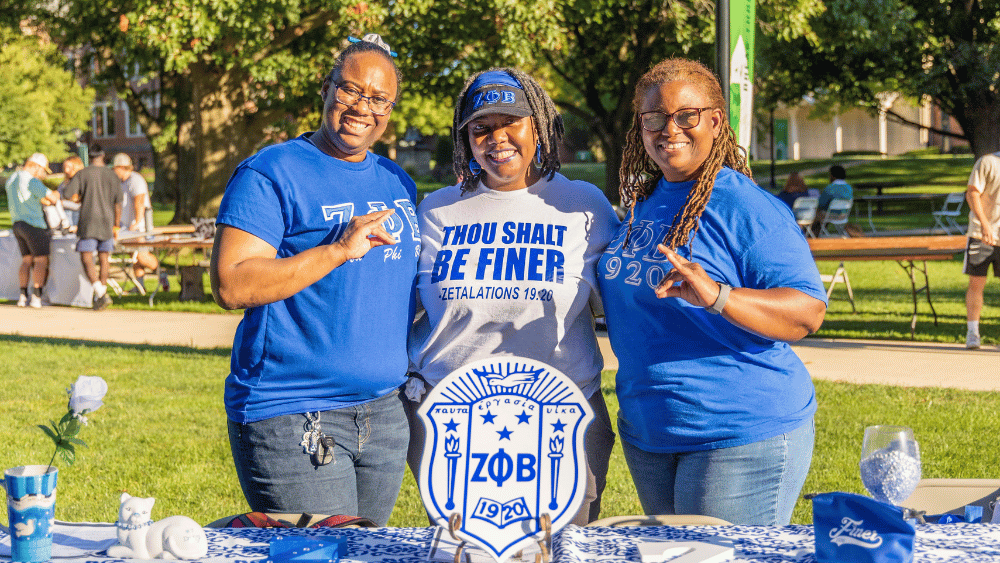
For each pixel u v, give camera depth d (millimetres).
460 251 2705
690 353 2436
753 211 2387
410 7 13375
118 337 9508
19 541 1813
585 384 2736
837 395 6457
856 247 8867
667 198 2557
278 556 1823
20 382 7242
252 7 13336
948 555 1811
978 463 4863
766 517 2455
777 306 2242
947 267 15477
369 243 2346
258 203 2447
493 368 1873
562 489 1802
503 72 2691
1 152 39969
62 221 12266
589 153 53438
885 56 20578
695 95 2447
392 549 1932
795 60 21281
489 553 1771
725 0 5258
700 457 2439
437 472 1823
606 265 2611
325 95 2641
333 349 2502
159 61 18172
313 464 2516
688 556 1801
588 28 18297
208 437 5719
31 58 39719
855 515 1748
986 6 20031
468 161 2777
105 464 5164
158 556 1885
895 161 37875
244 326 2559
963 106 22469
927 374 7188
